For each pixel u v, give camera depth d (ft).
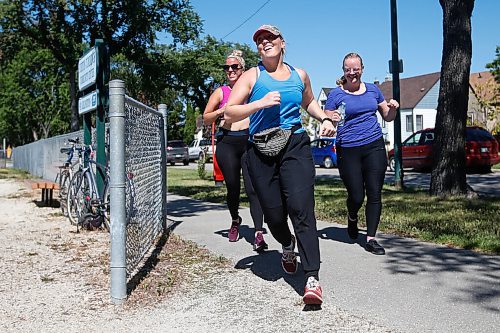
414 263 17.58
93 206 25.50
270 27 13.83
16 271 17.65
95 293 15.06
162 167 24.61
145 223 19.43
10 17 89.97
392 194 39.11
